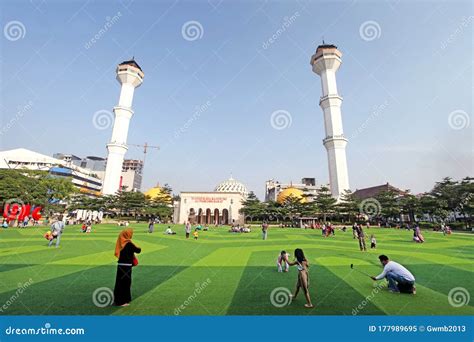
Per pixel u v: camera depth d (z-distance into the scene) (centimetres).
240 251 1662
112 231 3350
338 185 6638
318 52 7381
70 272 988
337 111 7012
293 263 704
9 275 938
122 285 654
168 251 1638
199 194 7488
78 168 10781
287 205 6750
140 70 7975
